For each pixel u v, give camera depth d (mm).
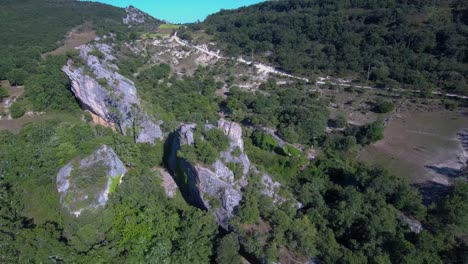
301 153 64312
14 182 50625
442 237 40844
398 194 48844
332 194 53656
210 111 83000
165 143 63406
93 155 51281
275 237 40875
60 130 62312
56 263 36406
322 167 61156
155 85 94812
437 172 60406
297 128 69125
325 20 139875
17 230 39750
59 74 80312
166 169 60781
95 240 40406
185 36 165250
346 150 67125
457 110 85250
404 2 130750
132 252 38750
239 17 185000
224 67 128750
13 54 114312
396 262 37875
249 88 108250
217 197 46500
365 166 57812
